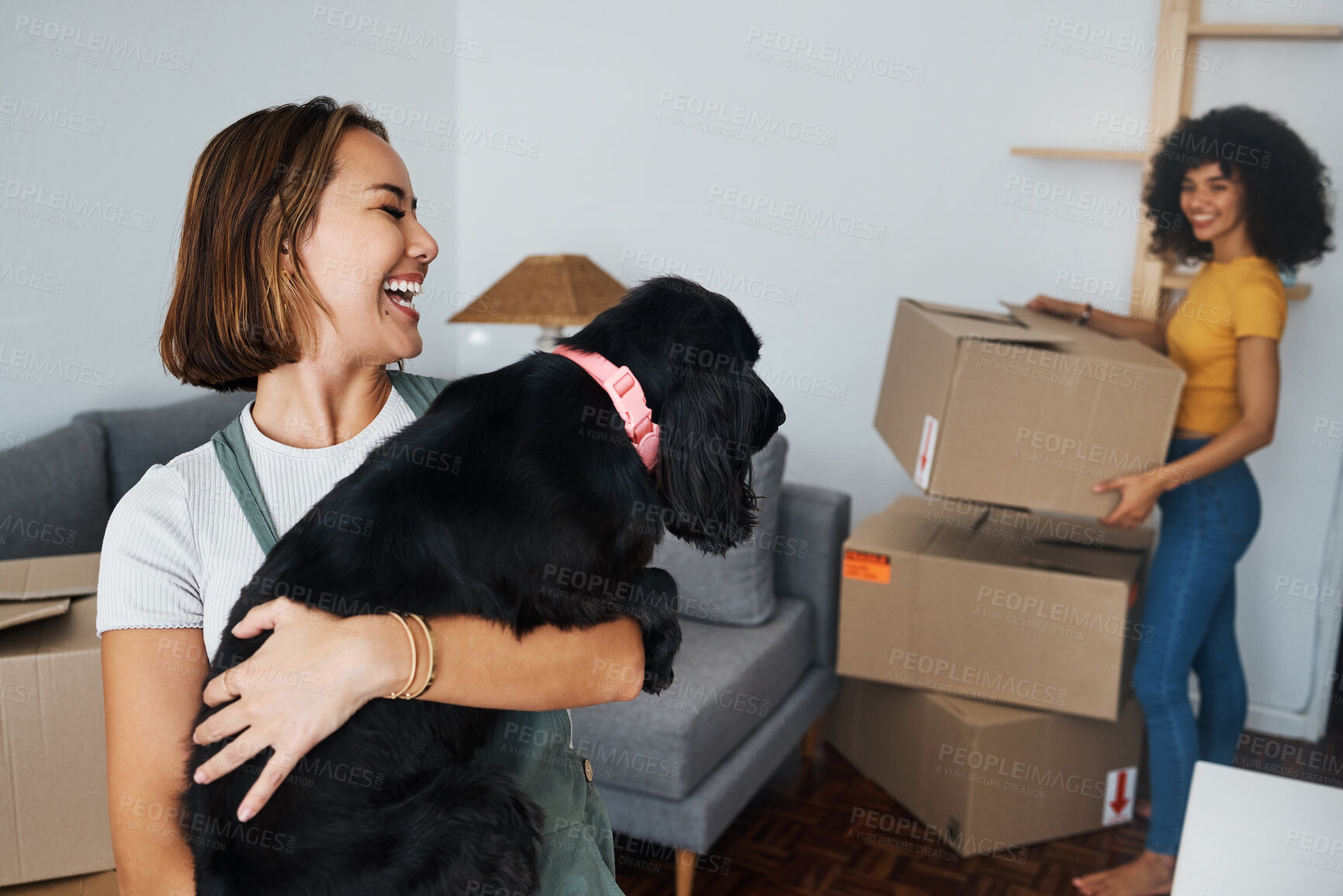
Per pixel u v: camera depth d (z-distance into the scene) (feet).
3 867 4.12
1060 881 7.09
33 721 4.09
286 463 2.80
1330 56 8.23
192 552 2.67
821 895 6.93
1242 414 6.60
